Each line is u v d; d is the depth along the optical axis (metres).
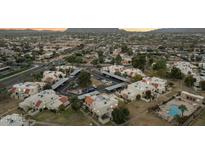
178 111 61.44
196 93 78.56
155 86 81.19
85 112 62.69
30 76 102.62
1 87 82.81
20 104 64.31
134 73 102.38
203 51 165.75
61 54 170.38
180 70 101.69
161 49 182.12
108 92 81.44
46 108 64.69
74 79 98.81
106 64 134.38
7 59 141.12
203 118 57.94
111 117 57.97
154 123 55.00
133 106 66.75
